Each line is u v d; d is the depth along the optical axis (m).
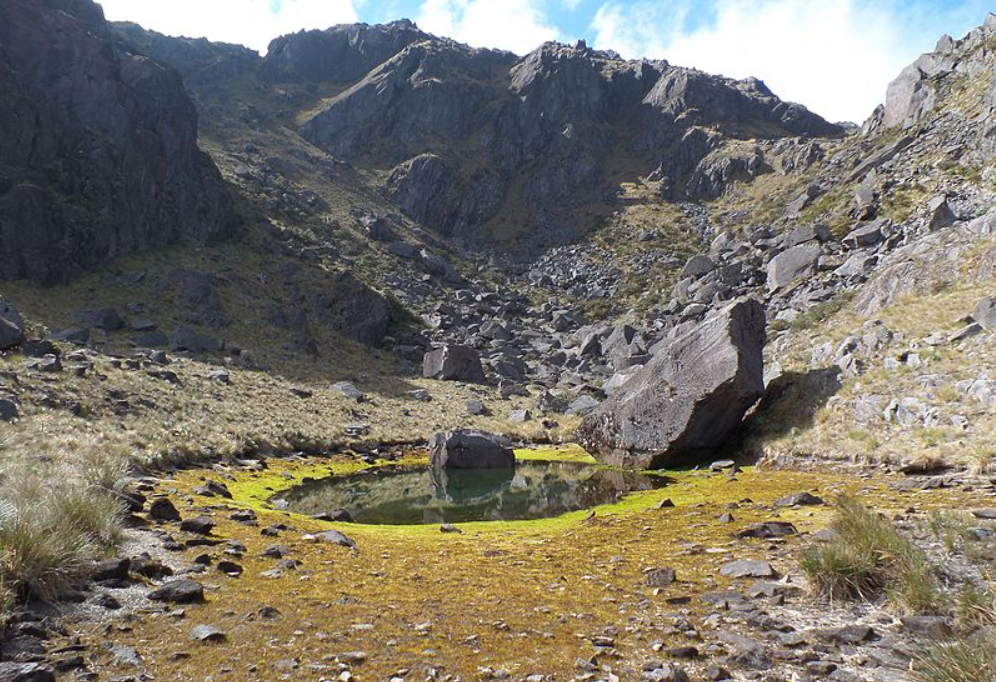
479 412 54.41
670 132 158.12
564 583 10.74
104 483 14.27
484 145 160.38
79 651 6.86
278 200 107.25
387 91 163.62
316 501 23.94
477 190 146.25
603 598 9.78
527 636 8.06
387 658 7.20
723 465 27.44
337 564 11.82
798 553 11.18
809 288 60.88
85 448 21.44
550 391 63.97
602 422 33.78
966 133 72.38
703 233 118.62
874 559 9.62
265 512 17.92
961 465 18.42
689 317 75.31
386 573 11.36
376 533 16.83
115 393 32.16
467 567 12.06
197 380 41.41
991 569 9.24
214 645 7.36
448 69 177.38
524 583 10.78
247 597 9.21
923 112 94.06
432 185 143.25
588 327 87.25
